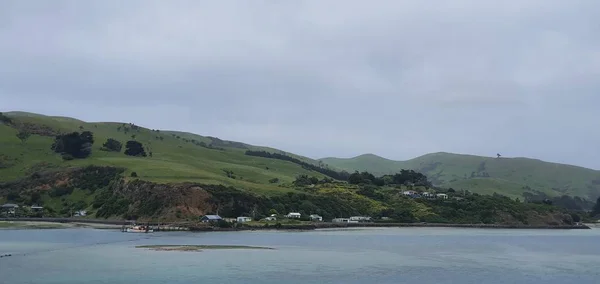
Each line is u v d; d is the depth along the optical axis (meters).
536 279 82.12
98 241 137.50
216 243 135.00
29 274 79.19
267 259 100.44
